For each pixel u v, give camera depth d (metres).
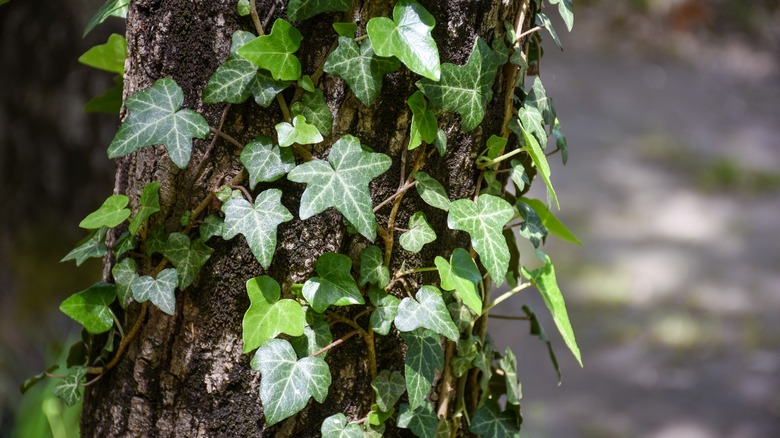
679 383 4.02
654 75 7.85
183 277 1.57
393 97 1.56
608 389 3.98
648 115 7.11
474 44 1.57
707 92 7.62
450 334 1.57
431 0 1.55
